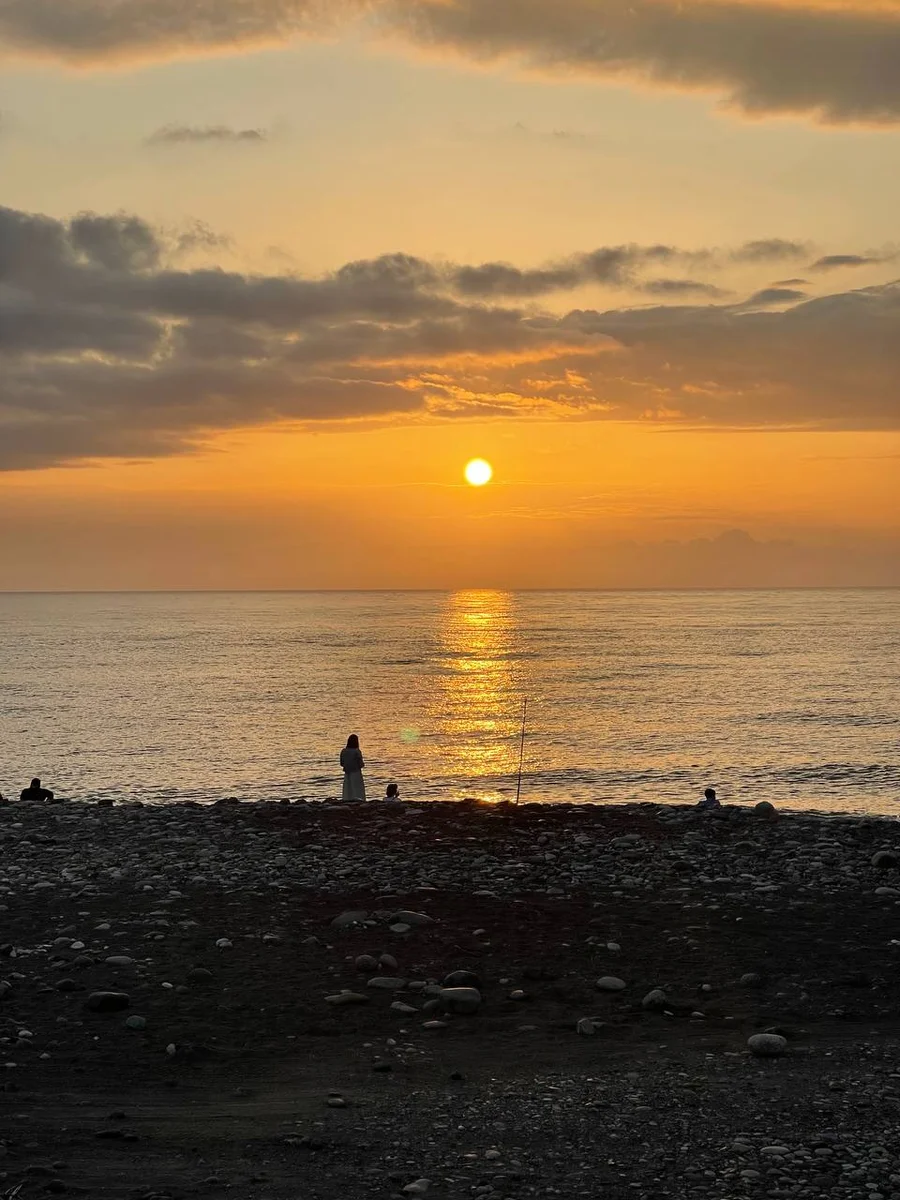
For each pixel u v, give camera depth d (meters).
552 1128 9.88
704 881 18.72
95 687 109.94
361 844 21.53
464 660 149.62
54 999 13.41
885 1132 9.77
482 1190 8.60
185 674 127.00
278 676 123.88
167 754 64.06
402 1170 8.99
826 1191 8.62
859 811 46.06
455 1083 11.04
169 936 15.84
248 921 16.53
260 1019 12.85
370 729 76.44
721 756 62.66
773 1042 11.84
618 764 59.91
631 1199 8.48
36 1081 11.02
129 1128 9.88
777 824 23.50
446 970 14.58
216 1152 9.35
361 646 184.38
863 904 17.44
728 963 14.74
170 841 22.14
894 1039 12.29
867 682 113.12
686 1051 11.93
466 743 69.25
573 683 113.62
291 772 57.53
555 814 24.47
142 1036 12.29
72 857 20.83
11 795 49.66
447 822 23.56
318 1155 9.31
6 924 16.41
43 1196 8.37
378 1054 11.84
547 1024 12.78
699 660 146.38
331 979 14.20
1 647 183.25
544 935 15.91
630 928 16.22
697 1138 9.65
